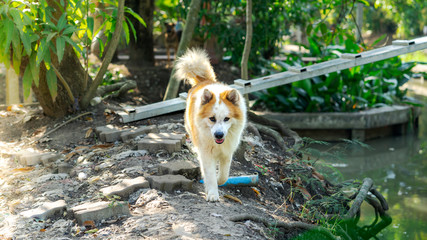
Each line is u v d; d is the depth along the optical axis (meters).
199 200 3.19
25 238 2.93
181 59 3.73
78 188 3.36
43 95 4.32
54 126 4.29
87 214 3.01
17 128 4.38
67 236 2.94
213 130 3.03
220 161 3.28
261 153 4.08
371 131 6.37
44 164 3.74
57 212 3.13
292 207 3.59
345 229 3.52
